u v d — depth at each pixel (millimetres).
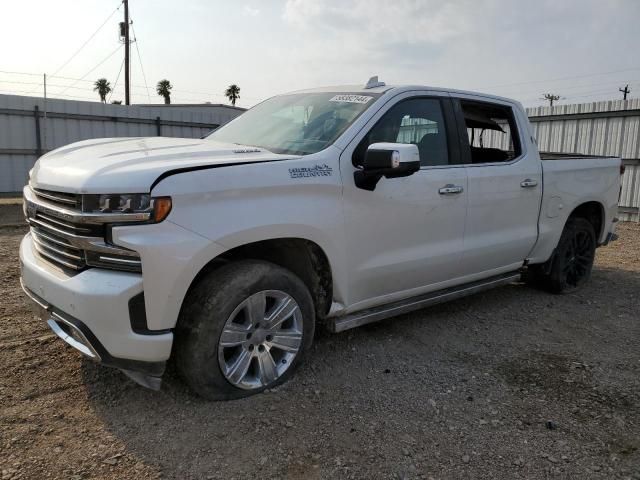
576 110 12648
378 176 3514
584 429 3061
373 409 3191
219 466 2607
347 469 2623
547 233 5180
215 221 2893
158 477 2512
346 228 3506
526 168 4871
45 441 2734
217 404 3135
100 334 2758
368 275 3711
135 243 2674
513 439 2941
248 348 3188
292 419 3033
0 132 13352
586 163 5613
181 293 2838
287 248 3561
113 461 2605
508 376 3713
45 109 13812
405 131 3967
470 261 4438
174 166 2828
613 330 4719
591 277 6562
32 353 3719
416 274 4039
